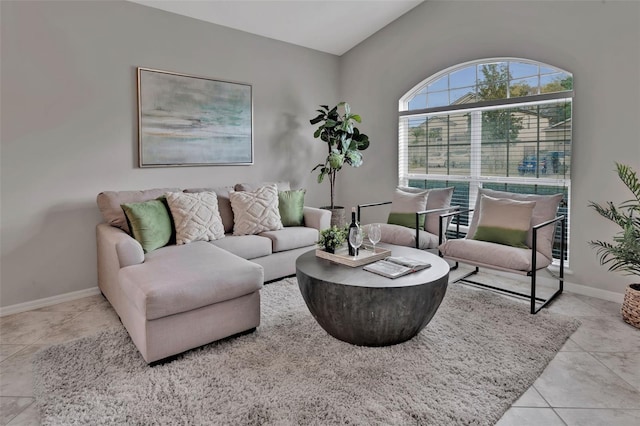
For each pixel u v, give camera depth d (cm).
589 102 322
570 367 217
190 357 225
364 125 508
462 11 401
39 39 303
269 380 201
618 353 232
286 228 390
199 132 397
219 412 177
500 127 396
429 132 454
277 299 315
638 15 293
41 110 308
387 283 222
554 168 359
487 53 385
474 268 405
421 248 367
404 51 456
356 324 225
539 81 366
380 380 200
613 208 293
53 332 266
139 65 355
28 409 184
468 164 425
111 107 342
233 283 238
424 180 466
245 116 433
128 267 250
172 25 374
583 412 179
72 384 200
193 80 389
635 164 302
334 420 171
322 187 527
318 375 205
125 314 252
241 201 371
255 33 437
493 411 177
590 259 330
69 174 324
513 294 333
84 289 338
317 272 241
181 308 218
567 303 312
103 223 330
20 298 307
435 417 172
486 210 344
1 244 297
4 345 249
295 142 488
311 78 498
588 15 318
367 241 310
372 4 418
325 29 452
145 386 197
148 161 365
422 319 231
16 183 301
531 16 352
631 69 299
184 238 320
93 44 329
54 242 320
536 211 327
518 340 244
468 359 221
